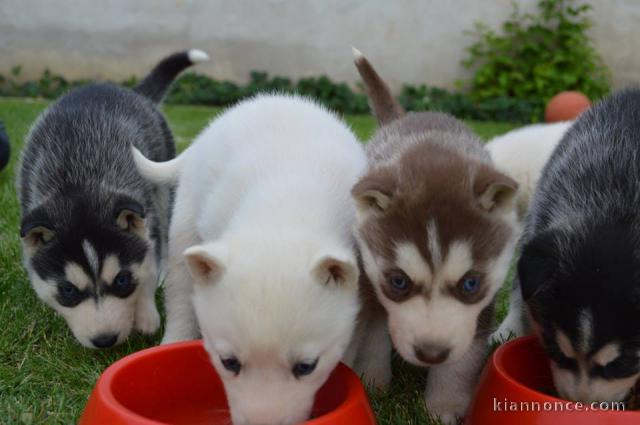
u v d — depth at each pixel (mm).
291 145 760
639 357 637
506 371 687
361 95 2777
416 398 745
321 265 607
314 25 2885
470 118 2676
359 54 1016
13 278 945
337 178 733
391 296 664
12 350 797
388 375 762
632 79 2783
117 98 1116
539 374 731
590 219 688
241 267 609
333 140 788
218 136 816
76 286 850
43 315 881
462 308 650
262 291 596
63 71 2893
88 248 857
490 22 2822
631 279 633
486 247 659
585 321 638
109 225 879
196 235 815
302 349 602
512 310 856
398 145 776
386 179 682
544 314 673
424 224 651
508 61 2734
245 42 2910
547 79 2707
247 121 810
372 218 682
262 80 2891
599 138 782
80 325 837
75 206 886
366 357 754
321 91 2777
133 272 875
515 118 2660
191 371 707
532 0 2785
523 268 663
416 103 2664
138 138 1051
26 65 2875
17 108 2271
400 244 656
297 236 639
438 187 670
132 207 881
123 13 2873
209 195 762
